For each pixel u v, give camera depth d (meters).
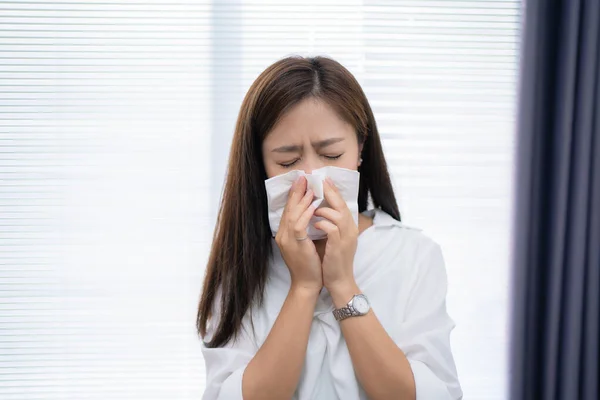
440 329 0.95
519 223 1.46
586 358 1.46
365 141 1.02
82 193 1.57
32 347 1.58
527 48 1.43
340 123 0.90
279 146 0.89
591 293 1.46
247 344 0.96
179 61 1.55
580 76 1.43
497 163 1.58
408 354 0.92
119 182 1.57
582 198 1.43
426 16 1.56
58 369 1.59
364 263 0.98
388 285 0.97
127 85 1.55
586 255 1.46
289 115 0.88
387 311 0.95
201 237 1.59
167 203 1.58
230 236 0.98
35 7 1.52
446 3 1.56
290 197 0.90
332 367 0.91
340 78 0.92
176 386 1.60
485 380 1.61
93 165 1.56
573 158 1.44
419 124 1.57
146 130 1.56
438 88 1.57
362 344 0.87
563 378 1.46
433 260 1.01
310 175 0.89
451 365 0.95
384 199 1.06
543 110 1.48
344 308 0.88
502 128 1.58
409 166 1.58
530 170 1.45
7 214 1.56
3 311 1.57
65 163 1.56
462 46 1.56
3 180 1.55
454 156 1.58
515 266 1.47
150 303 1.59
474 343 1.61
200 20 1.55
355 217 0.92
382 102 1.56
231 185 0.98
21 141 1.55
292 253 0.89
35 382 1.60
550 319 1.45
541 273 1.50
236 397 0.87
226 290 0.97
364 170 1.05
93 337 1.59
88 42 1.54
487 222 1.59
